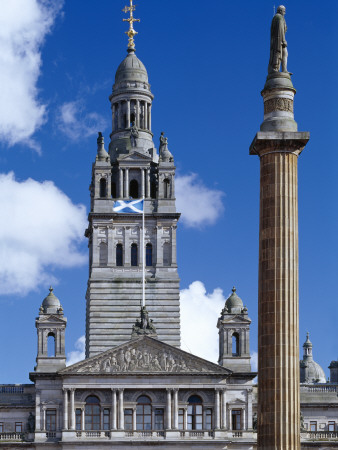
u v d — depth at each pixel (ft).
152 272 630.74
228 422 576.20
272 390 241.96
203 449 565.94
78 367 570.46
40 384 575.38
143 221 627.05
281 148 249.55
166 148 651.66
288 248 246.88
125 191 640.99
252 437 573.74
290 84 254.47
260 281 248.52
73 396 568.41
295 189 250.16
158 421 572.51
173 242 634.43
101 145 644.69
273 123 251.19
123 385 571.28
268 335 244.42
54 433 570.05
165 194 641.40
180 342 622.13
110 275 627.05
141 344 578.66
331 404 599.98
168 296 626.64
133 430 566.36
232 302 599.98
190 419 574.97
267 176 250.37
